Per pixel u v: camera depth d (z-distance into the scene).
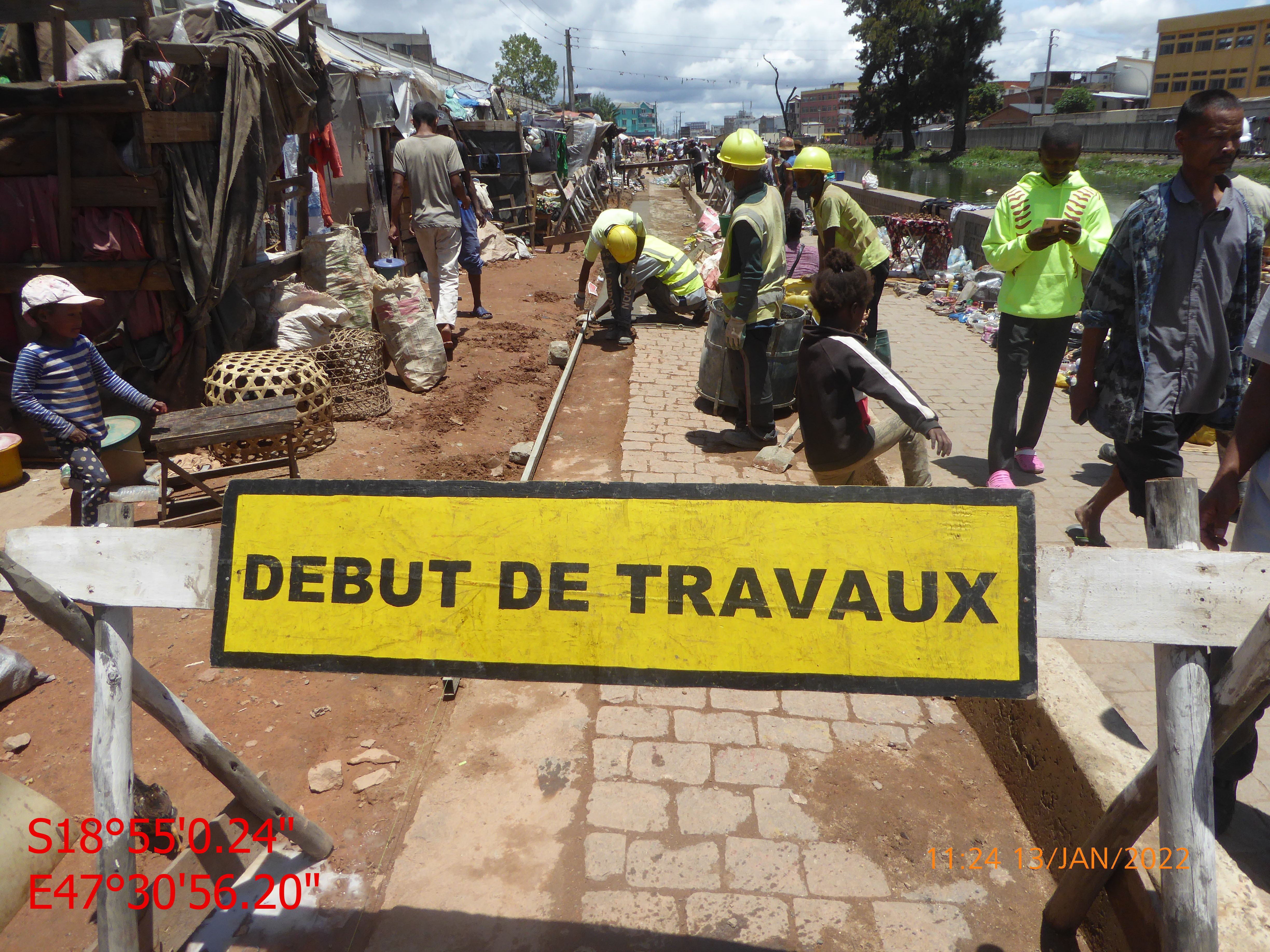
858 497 1.75
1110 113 69.19
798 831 2.65
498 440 6.12
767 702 3.29
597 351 8.64
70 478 4.64
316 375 5.71
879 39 72.50
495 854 2.56
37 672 3.50
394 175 7.92
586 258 8.64
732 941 2.28
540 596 1.81
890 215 15.05
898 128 80.81
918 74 74.25
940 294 11.09
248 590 1.87
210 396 5.54
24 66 6.30
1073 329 7.93
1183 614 1.65
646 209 22.42
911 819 2.72
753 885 2.45
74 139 5.17
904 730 3.15
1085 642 3.57
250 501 1.87
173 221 5.43
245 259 6.41
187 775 2.95
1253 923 1.98
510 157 15.84
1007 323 4.78
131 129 5.18
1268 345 2.26
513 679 1.82
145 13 5.04
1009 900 2.44
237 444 5.43
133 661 2.00
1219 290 3.19
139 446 5.30
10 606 4.13
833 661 1.75
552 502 1.81
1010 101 105.75
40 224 5.36
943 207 13.93
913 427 3.28
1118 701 3.19
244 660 1.86
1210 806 1.64
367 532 1.85
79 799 2.86
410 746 3.07
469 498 1.83
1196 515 1.69
